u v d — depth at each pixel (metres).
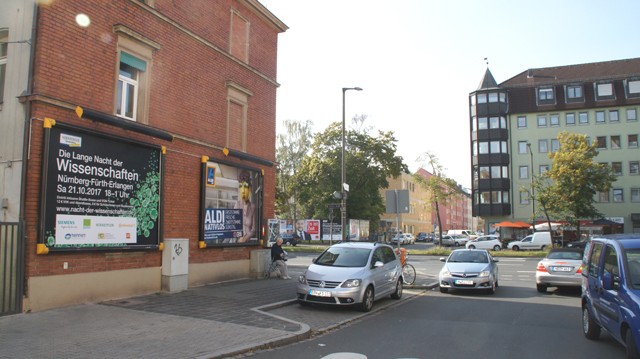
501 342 7.86
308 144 54.47
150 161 11.95
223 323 8.60
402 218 76.25
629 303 5.95
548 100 52.38
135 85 11.99
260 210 16.94
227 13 15.66
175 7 13.27
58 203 9.46
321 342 7.83
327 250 12.41
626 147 49.97
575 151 36.66
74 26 10.11
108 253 10.65
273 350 7.22
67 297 9.63
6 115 9.45
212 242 14.33
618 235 7.70
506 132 52.94
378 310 11.29
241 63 16.09
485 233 53.38
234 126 15.97
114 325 8.13
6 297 8.54
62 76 9.77
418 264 27.16
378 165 45.50
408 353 7.07
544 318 10.23
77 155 9.92
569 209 35.94
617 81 51.03
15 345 6.67
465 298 13.62
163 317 8.95
